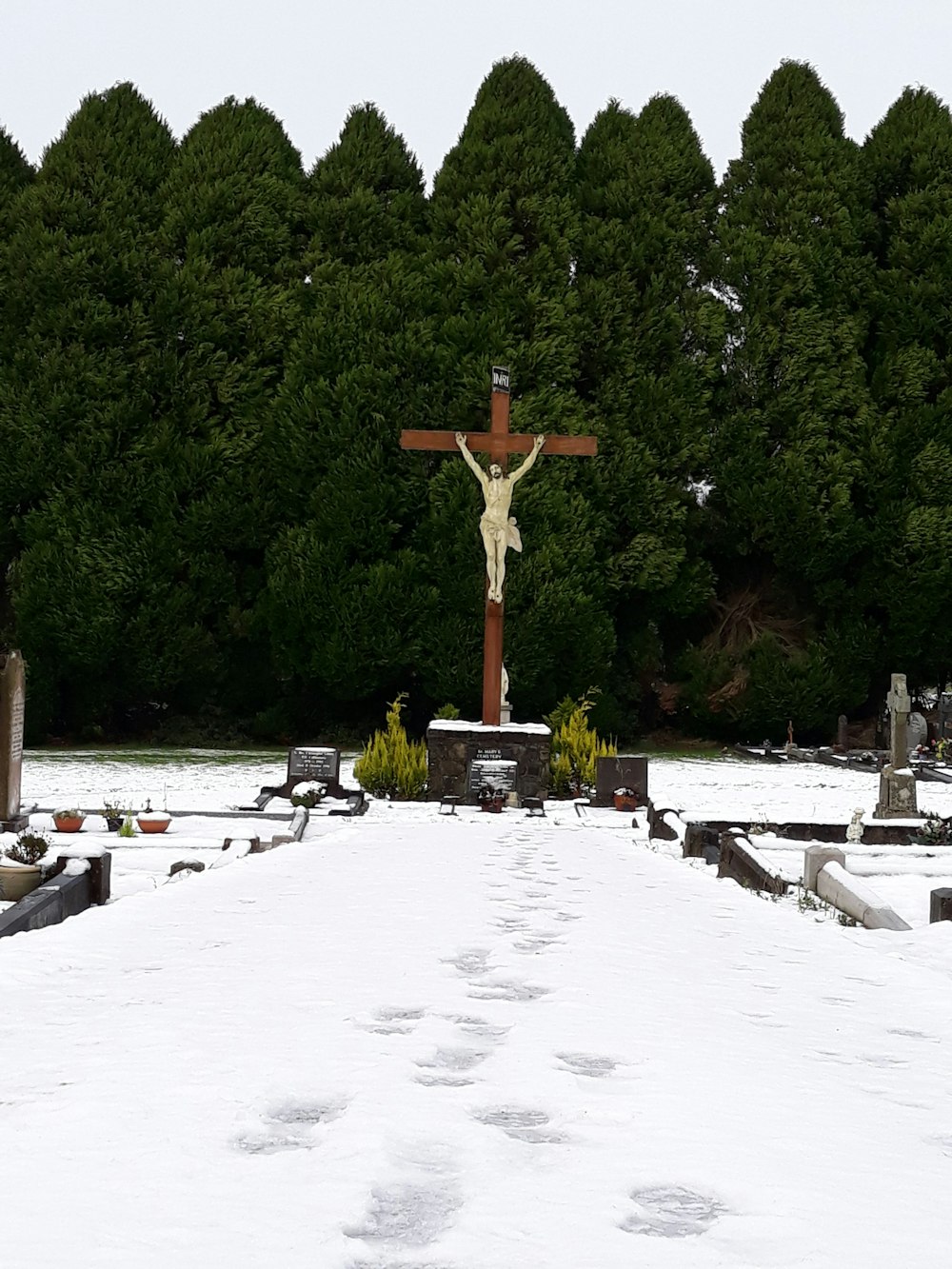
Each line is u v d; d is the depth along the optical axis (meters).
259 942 9.87
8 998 7.91
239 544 43.28
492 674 27.78
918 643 44.75
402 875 14.68
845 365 45.44
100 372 42.91
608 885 14.49
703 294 46.19
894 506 44.72
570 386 44.50
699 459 44.78
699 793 30.81
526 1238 3.99
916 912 14.18
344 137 46.47
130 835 19.28
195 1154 4.74
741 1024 7.55
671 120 47.44
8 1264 3.63
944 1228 4.23
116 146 44.53
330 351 43.12
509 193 45.22
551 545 41.34
